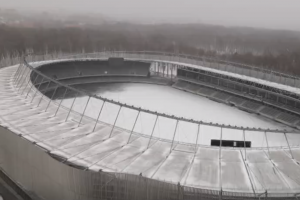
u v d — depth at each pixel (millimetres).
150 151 42500
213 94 117125
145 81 138125
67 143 43750
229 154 42469
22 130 47406
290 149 44562
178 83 132375
